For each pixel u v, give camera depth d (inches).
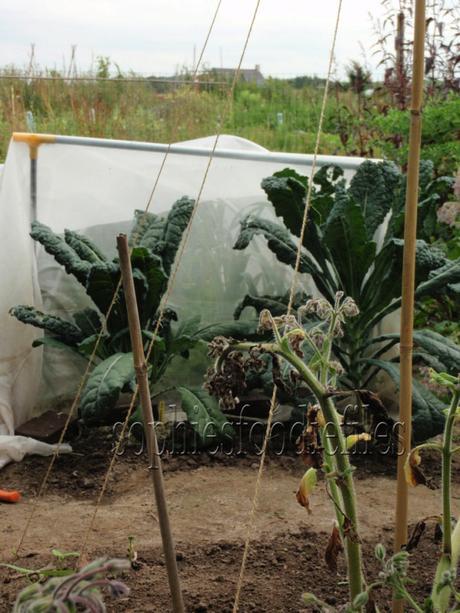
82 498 157.0
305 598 75.5
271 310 187.0
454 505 150.8
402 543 90.8
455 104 255.3
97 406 160.4
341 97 509.4
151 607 104.6
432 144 257.9
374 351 189.0
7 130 433.7
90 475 167.2
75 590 56.1
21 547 129.4
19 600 56.7
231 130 552.7
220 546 124.5
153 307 182.5
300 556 121.3
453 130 256.2
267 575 114.8
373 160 194.4
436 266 167.2
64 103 534.9
